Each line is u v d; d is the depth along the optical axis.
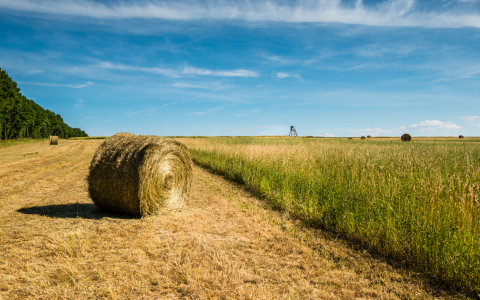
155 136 7.09
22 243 4.64
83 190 8.98
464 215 4.01
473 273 3.47
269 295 3.17
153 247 4.50
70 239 4.77
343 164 8.80
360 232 4.85
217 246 4.57
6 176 11.41
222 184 10.21
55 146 31.50
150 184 6.23
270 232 5.25
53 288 3.33
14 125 52.66
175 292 3.26
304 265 3.97
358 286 3.49
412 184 5.73
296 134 78.38
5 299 3.11
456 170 7.02
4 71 50.38
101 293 3.22
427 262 3.97
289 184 8.15
